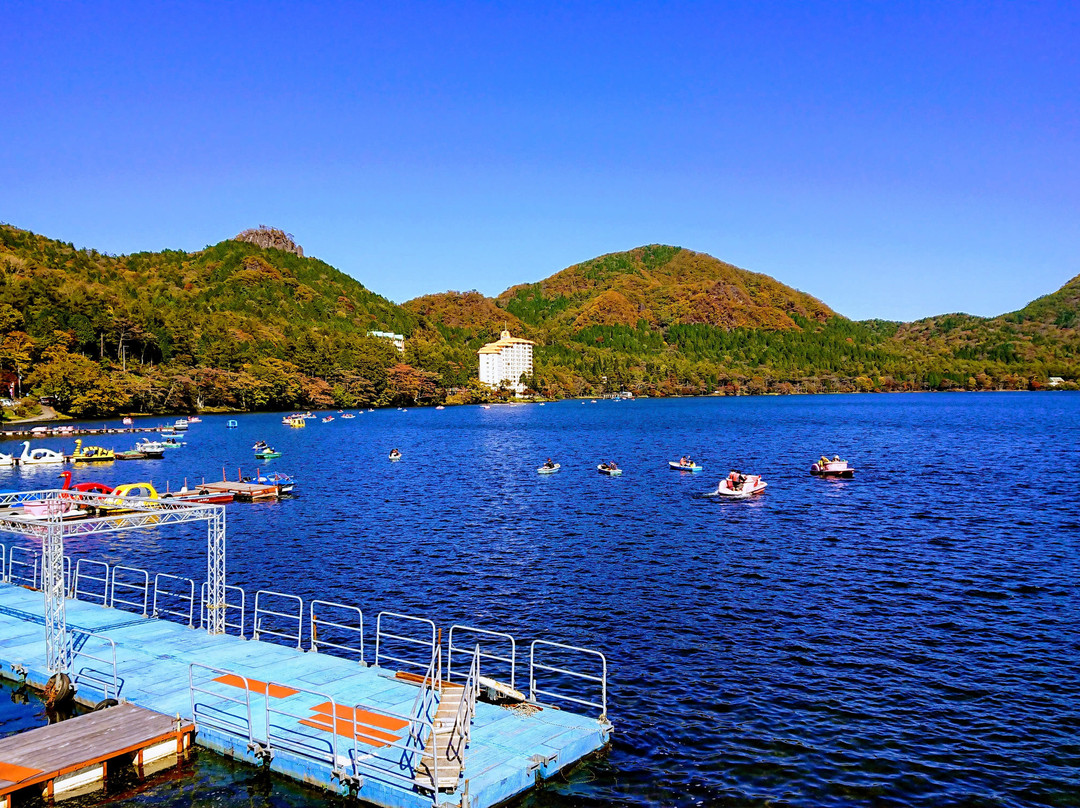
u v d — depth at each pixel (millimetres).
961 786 20453
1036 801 19766
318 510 64875
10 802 18297
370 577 42406
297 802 19203
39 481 86188
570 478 84812
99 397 179125
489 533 54312
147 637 29359
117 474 92875
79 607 33406
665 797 19719
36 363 181000
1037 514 58969
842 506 64062
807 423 182250
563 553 47719
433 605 37156
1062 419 178500
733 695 26125
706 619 34438
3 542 53875
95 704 24000
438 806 17438
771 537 51938
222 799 19375
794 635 32219
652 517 60062
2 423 158375
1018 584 39562
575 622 34250
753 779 20703
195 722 21719
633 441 136500
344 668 26125
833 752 22188
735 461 100812
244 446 129250
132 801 19281
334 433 162250
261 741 20562
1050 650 30281
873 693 26281
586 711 24906
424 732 20969
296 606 37344
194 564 46094
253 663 26547
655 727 23703
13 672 26266
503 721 22375
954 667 28578
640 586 39906
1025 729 23641
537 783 19828
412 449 124250
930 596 37656
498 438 147375
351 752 19922
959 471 85938
